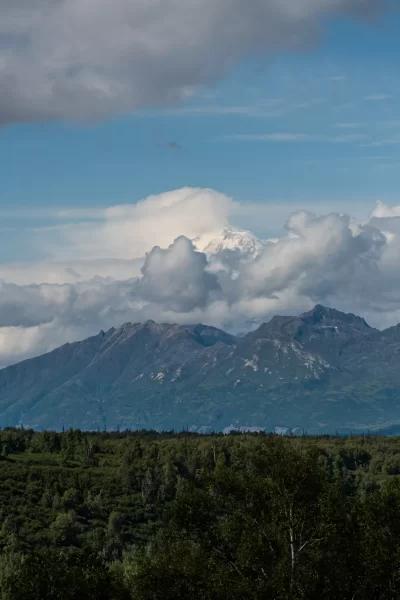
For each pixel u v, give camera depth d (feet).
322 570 418.72
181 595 437.99
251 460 452.76
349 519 438.81
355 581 424.46
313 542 418.92
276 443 446.19
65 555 494.59
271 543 431.02
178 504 445.78
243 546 422.00
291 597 396.98
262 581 409.69
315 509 428.97
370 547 428.56
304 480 429.79
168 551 456.45
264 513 433.48
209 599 421.59
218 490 444.96
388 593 425.28
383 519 446.60
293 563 415.03
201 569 433.48
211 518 444.96
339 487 443.73
